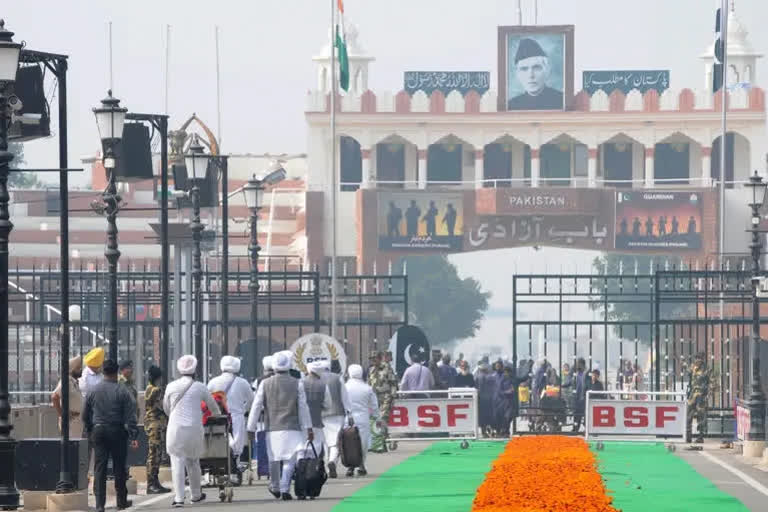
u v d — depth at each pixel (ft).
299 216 655.76
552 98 650.84
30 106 155.43
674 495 160.56
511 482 151.02
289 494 157.38
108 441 145.48
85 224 655.35
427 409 261.03
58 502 147.43
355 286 615.16
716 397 361.92
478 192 623.36
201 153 236.63
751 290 250.78
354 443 184.03
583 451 206.39
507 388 275.59
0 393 141.49
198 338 244.63
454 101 650.43
